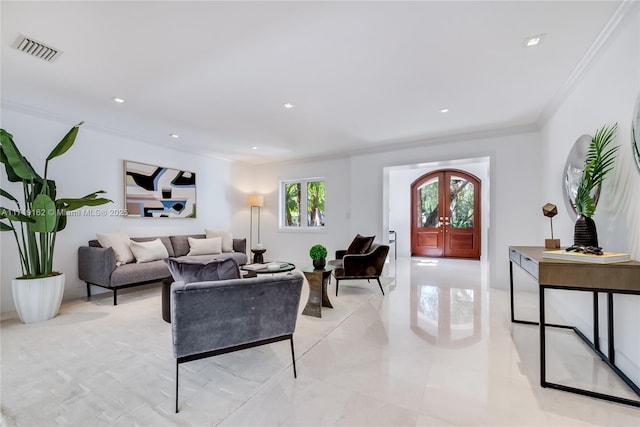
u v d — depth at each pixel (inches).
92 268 136.5
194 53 88.1
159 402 62.5
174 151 197.9
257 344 69.7
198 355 63.3
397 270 218.7
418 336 96.5
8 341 92.6
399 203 306.2
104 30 76.9
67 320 111.6
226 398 63.8
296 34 79.2
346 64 94.7
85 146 151.6
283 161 248.5
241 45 84.2
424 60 92.4
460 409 59.7
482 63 94.1
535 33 78.9
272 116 141.6
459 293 151.5
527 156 155.5
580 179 97.2
